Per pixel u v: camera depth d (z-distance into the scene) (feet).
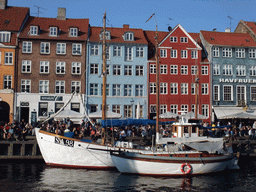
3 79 127.24
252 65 150.20
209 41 149.18
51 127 86.79
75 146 73.87
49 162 75.82
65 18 142.51
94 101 133.69
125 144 76.54
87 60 134.31
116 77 137.49
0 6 138.41
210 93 143.33
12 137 88.02
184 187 60.54
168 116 108.88
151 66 141.69
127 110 137.49
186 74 143.54
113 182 62.85
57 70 131.85
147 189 58.49
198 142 76.43
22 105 127.44
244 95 147.33
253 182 65.67
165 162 67.92
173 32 144.56
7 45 127.44
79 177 66.44
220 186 61.93
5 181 62.13
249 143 99.25
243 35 158.20
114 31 143.33
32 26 130.72
